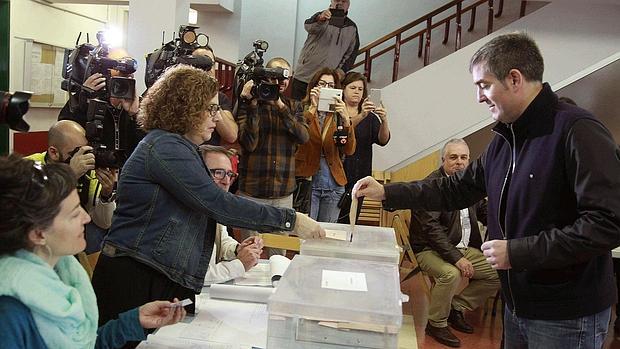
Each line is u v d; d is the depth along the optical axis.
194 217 1.56
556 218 1.32
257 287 1.71
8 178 0.90
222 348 1.31
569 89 6.15
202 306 1.61
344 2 4.62
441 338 3.14
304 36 6.66
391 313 1.03
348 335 1.04
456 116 4.67
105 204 2.10
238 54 6.11
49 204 0.92
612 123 6.06
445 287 3.11
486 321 3.56
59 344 0.95
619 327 3.43
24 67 4.49
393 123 4.75
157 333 1.40
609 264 1.36
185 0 3.69
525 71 1.30
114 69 2.37
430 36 5.68
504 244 1.29
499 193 1.47
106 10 6.07
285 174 3.06
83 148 1.99
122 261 1.53
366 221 4.23
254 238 2.02
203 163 1.56
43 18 4.79
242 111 2.94
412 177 4.68
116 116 2.27
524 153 1.37
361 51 5.50
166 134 1.52
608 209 1.18
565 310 1.32
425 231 3.22
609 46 4.43
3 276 0.91
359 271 1.26
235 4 6.02
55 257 1.00
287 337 1.06
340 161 3.39
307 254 1.42
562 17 4.48
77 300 0.99
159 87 1.56
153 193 1.50
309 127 3.32
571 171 1.26
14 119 0.97
